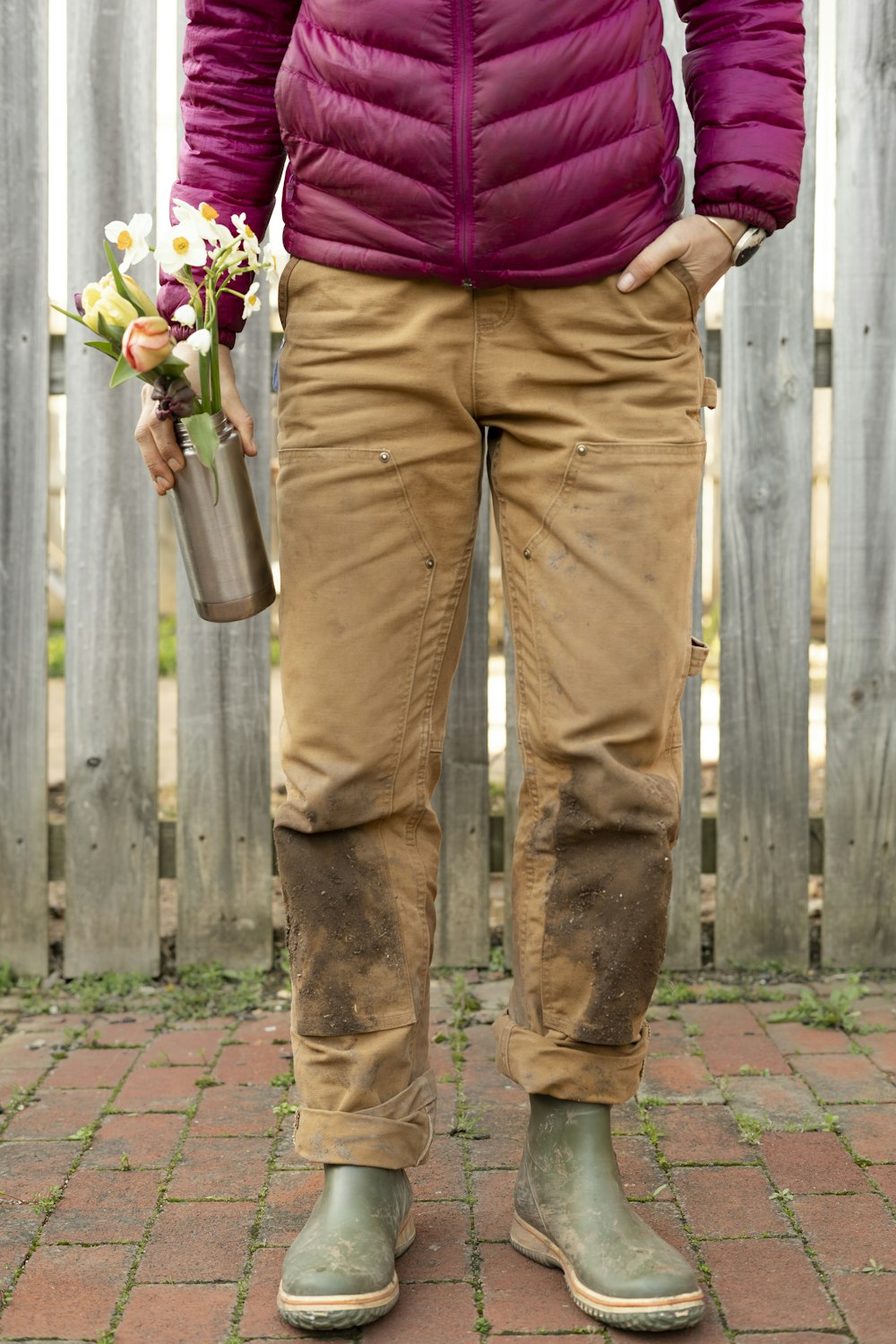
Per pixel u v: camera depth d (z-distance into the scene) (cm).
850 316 299
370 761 176
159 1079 254
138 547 305
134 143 294
